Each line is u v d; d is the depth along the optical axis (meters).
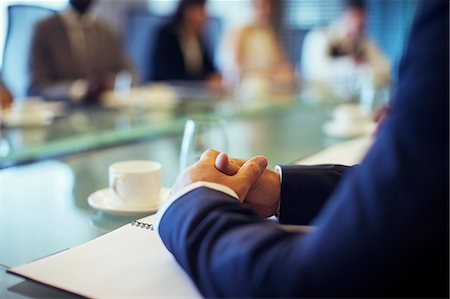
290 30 4.99
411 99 0.38
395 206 0.37
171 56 3.45
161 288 0.52
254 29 3.99
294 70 4.24
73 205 0.84
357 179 0.40
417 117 0.38
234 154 1.20
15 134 1.41
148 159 1.18
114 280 0.53
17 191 0.91
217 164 0.59
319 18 4.94
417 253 0.37
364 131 1.53
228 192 0.54
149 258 0.59
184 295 0.50
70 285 0.52
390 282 0.38
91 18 2.95
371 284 0.38
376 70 3.19
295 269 0.40
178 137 1.45
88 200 0.84
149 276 0.54
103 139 1.37
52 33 2.73
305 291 0.40
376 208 0.38
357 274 0.38
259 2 4.04
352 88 2.83
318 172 0.67
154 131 1.51
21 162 1.13
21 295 0.52
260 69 3.62
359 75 2.99
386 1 4.86
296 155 1.20
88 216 0.78
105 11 4.06
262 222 0.49
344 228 0.39
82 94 2.17
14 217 0.77
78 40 2.83
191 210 0.50
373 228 0.38
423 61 0.38
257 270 0.42
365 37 4.11
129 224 0.72
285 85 2.98
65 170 1.07
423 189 0.37
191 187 0.54
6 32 2.71
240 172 0.60
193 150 0.90
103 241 0.65
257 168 0.62
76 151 1.25
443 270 0.37
